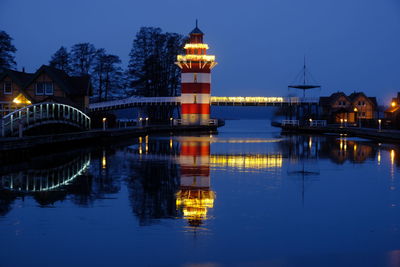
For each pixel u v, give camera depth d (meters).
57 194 19.95
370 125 83.62
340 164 31.44
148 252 12.58
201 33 91.75
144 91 112.19
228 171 27.64
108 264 11.79
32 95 63.19
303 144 50.97
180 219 15.76
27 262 11.91
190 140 57.78
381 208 17.75
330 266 11.72
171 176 25.41
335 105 102.06
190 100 89.62
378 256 12.37
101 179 24.22
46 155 36.69
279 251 12.74
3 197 19.33
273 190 21.31
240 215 16.41
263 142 54.38
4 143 30.02
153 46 110.81
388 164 31.42
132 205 17.81
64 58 108.19
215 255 12.41
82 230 14.40
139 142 53.31
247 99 95.19
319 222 15.63
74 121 52.84
